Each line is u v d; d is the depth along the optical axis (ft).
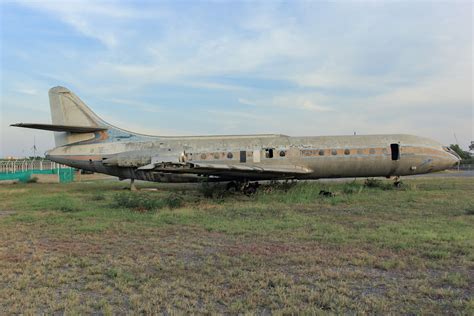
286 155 62.08
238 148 63.41
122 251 24.73
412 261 21.16
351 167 62.59
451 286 17.38
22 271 20.70
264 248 24.68
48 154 70.18
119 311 15.10
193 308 15.21
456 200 46.75
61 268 21.34
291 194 54.44
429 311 14.66
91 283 18.39
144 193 63.10
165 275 19.54
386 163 62.44
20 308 15.52
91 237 29.14
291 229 30.86
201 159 63.57
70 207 44.93
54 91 70.08
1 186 86.53
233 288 17.46
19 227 33.65
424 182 75.87
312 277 18.86
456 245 24.23
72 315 14.64
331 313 14.49
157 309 15.17
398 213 38.19
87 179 124.77
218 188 62.28
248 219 36.11
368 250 23.68
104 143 68.90
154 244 26.55
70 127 65.51
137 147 67.05
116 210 43.21
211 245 25.91
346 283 17.87
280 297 16.10
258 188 63.62
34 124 61.67
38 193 67.31
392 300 15.78
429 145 63.98
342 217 36.29
